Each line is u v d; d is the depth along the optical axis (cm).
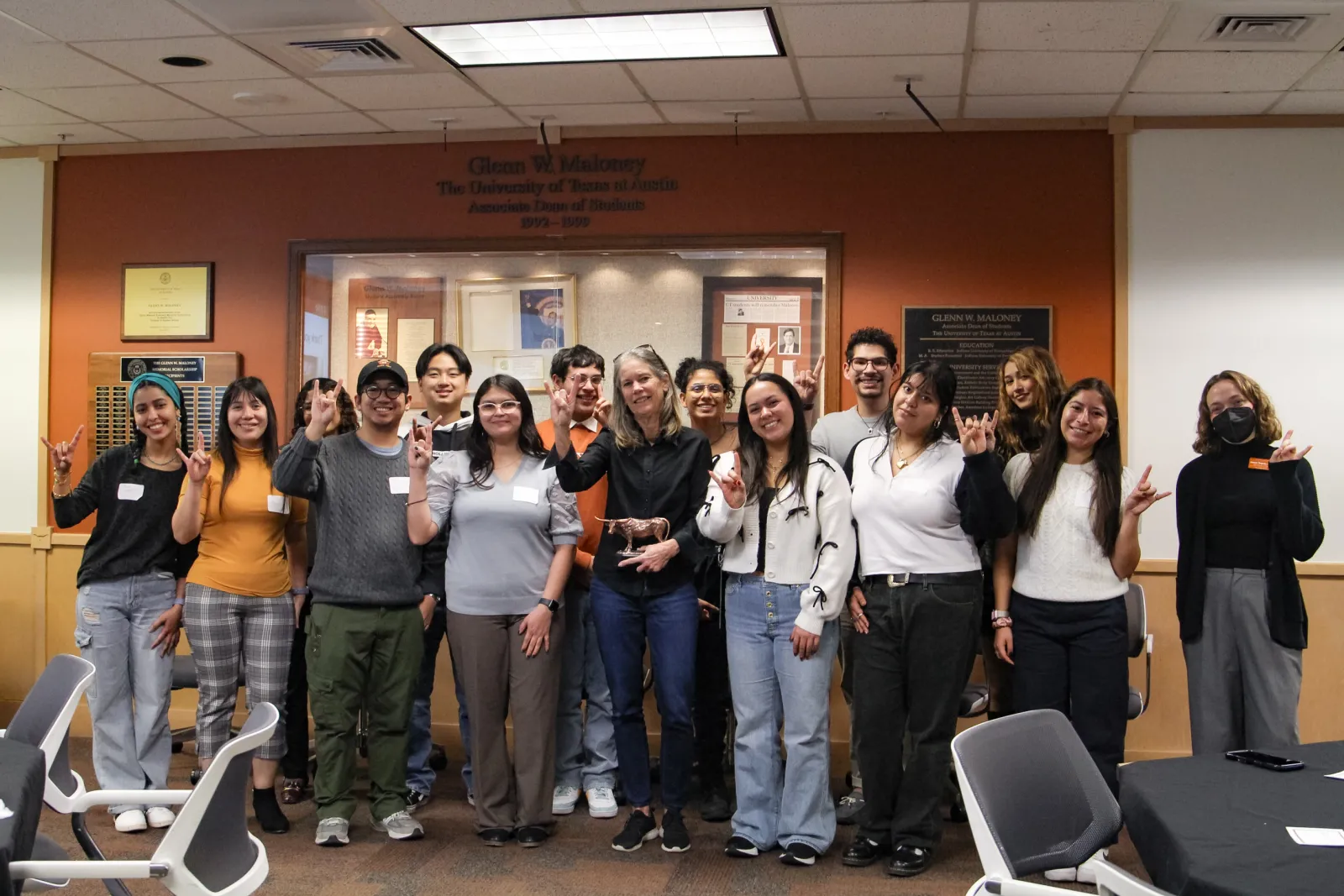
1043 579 337
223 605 369
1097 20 366
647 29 382
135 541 387
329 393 358
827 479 339
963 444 317
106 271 526
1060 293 471
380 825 369
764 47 396
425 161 507
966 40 386
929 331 476
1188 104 450
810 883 323
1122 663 331
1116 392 465
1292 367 459
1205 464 351
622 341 494
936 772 331
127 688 389
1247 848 170
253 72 426
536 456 361
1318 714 452
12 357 530
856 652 344
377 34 386
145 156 523
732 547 346
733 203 488
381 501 358
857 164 482
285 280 515
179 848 197
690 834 370
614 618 350
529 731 354
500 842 356
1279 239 461
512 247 499
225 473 374
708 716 386
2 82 438
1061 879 309
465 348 503
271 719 214
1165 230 466
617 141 495
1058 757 213
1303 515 338
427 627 387
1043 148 472
